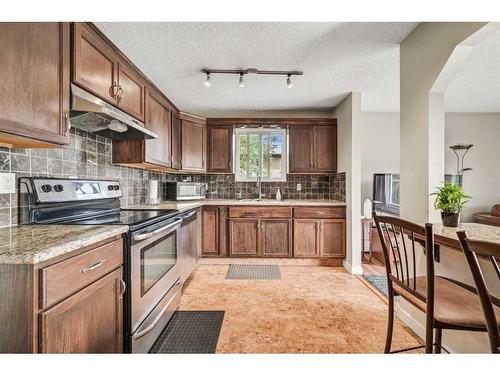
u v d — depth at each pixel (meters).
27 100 1.11
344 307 2.30
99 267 1.18
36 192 1.49
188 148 3.52
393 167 4.19
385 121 4.19
